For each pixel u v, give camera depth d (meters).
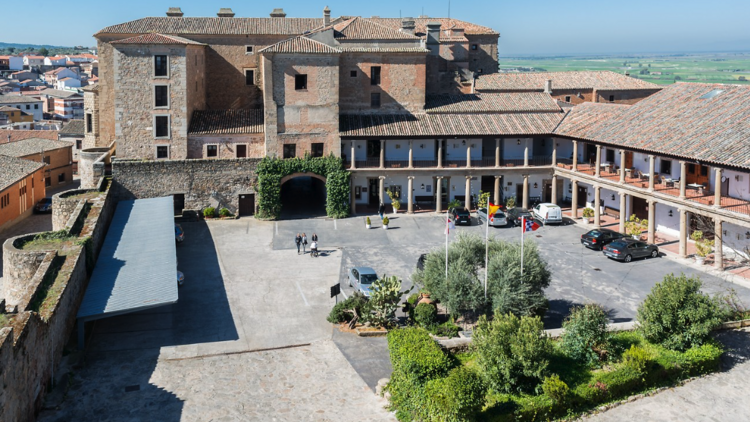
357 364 30.09
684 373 28.41
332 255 47.78
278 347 32.00
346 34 62.31
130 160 57.94
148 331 33.81
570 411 25.33
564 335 28.81
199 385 27.92
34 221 62.25
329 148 58.38
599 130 54.50
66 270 33.19
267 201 57.53
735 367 29.53
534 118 61.47
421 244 50.62
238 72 68.06
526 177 60.47
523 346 25.27
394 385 26.67
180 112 57.94
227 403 26.38
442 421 23.20
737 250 44.78
